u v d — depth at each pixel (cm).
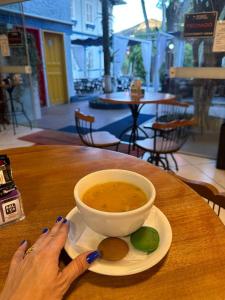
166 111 359
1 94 464
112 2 620
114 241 51
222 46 255
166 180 81
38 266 42
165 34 312
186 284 45
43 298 38
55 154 105
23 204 69
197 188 82
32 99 473
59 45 719
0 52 426
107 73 679
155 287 44
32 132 443
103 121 527
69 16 729
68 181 82
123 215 46
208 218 62
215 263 49
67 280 42
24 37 400
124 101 274
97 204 53
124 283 45
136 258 49
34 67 513
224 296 42
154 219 59
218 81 287
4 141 395
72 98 794
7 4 377
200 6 259
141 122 505
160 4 308
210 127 311
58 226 52
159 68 377
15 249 53
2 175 62
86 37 970
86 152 106
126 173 61
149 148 233
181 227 59
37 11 611
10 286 40
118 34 651
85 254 47
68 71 759
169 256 50
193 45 273
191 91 312
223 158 274
